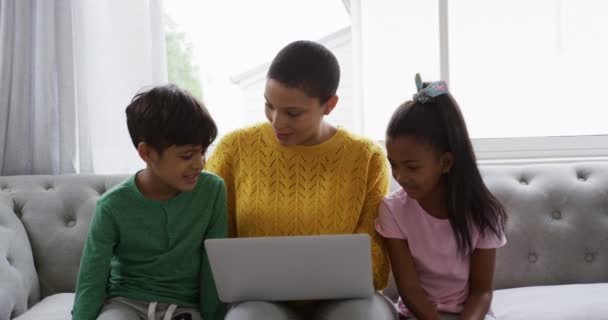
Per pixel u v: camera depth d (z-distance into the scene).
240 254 1.21
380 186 1.51
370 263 1.20
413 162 1.39
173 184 1.41
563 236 1.78
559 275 1.77
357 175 1.49
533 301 1.58
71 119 1.94
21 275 1.64
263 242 1.19
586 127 2.17
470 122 2.17
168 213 1.46
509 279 1.77
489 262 1.47
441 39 2.04
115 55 1.96
